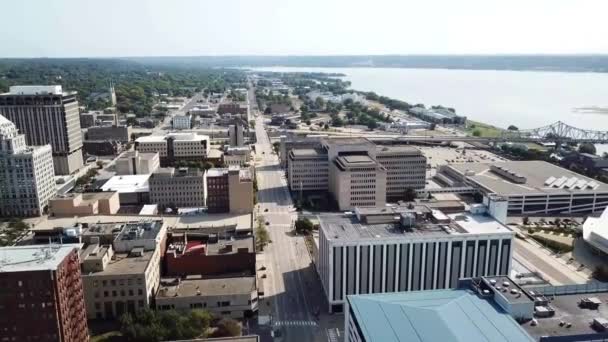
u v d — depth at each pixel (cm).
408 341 13025
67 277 15462
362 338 13788
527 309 14075
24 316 14550
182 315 18762
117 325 19400
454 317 13925
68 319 15475
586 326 13600
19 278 14250
